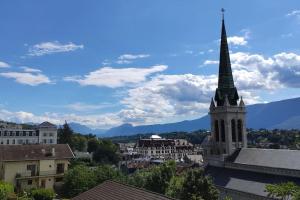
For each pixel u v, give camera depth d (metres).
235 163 92.56
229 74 106.88
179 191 70.88
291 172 74.31
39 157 92.75
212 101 108.44
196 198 62.06
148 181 85.25
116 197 29.98
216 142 106.12
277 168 77.88
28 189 83.19
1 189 66.94
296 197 55.94
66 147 102.31
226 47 108.62
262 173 81.94
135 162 199.38
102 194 32.25
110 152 193.50
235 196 79.31
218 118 105.19
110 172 88.19
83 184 83.00
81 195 34.88
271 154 83.94
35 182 90.44
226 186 83.44
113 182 35.28
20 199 71.94
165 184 82.75
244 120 104.50
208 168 102.50
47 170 93.44
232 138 102.19
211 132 108.69
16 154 90.31
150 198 27.34
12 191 75.81
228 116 102.00
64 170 97.88
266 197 69.00
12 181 87.38
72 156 100.06
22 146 94.38
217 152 105.25
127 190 31.19
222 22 109.62
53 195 78.12
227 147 100.62
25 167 89.94
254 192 73.88
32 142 193.62
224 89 105.81
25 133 192.62
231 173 91.12
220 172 95.50
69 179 84.75
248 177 83.62
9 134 186.62
